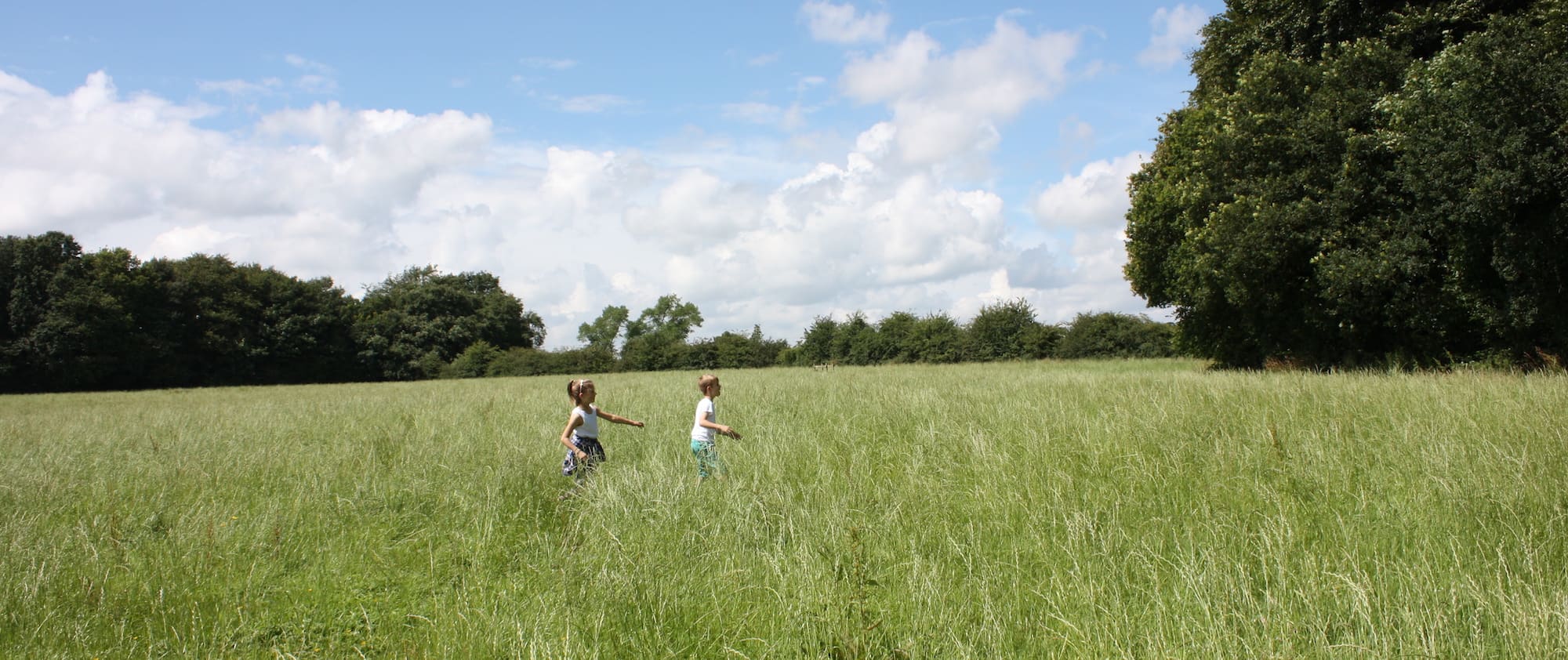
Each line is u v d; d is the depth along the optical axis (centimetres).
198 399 2553
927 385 1522
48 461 923
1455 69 1395
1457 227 1470
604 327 9000
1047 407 972
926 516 546
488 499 643
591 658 353
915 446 786
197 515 610
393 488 711
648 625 389
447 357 6600
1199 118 2120
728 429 705
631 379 2622
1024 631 369
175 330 5225
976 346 4591
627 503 586
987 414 961
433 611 438
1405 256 1555
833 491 611
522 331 7838
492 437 990
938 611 385
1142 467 617
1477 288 1525
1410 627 328
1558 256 1347
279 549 538
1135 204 2445
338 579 498
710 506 579
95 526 588
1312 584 371
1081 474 641
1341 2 1794
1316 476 565
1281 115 1752
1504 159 1310
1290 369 1953
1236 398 938
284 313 5906
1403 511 488
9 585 460
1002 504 553
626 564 454
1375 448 643
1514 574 383
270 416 1457
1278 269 1836
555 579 455
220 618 429
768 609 409
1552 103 1283
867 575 430
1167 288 2402
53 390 4681
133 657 383
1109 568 424
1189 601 373
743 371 3102
